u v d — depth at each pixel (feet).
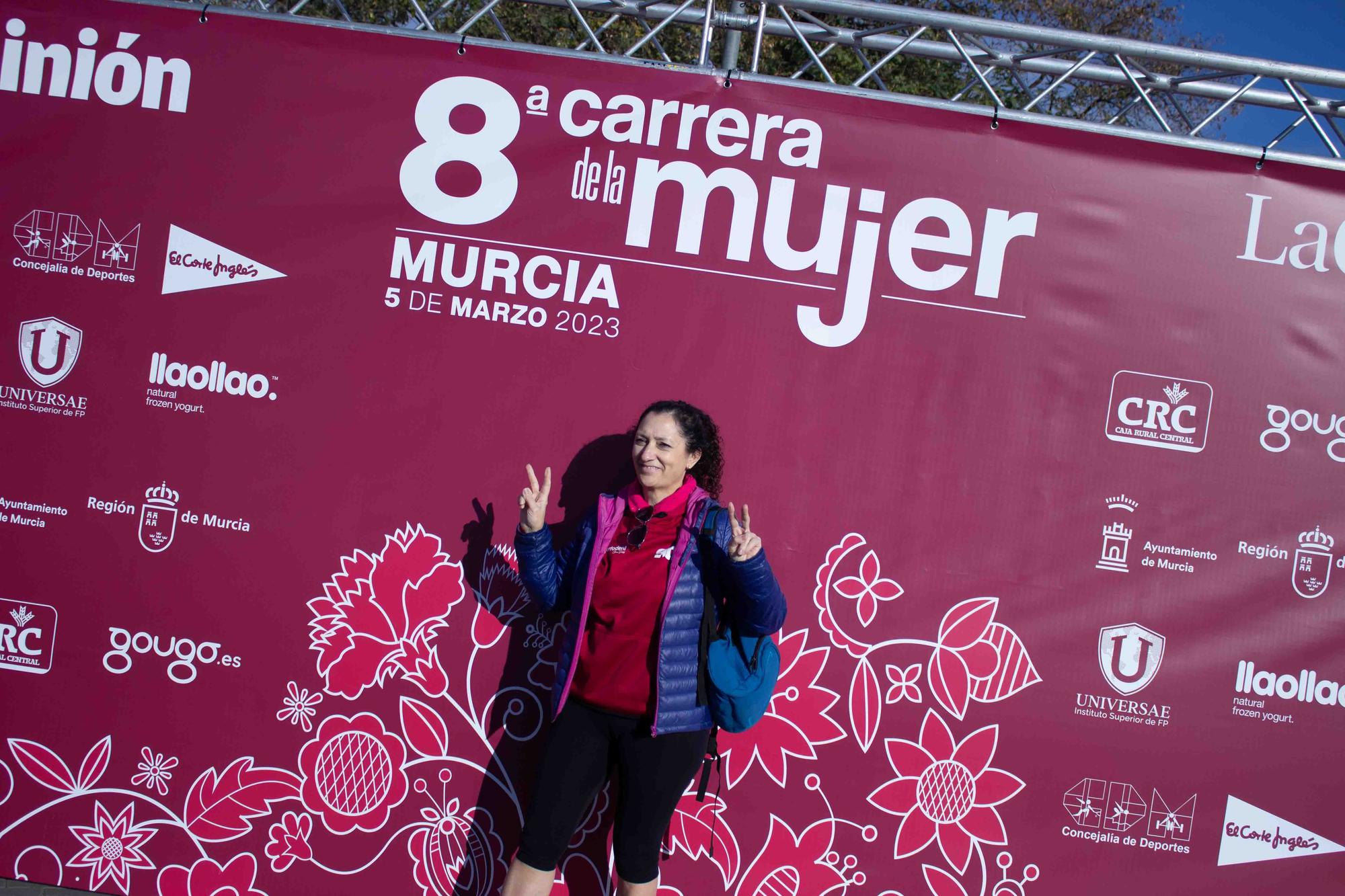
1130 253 9.82
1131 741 9.77
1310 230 9.76
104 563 9.99
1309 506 9.72
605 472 9.98
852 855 9.91
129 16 10.03
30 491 10.01
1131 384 9.80
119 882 10.06
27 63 10.05
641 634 8.23
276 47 10.03
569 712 8.45
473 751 10.04
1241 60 9.82
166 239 10.01
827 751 9.91
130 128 10.03
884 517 9.87
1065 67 11.47
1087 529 9.80
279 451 10.00
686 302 9.96
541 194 10.02
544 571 8.81
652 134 9.99
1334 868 9.66
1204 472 9.77
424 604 10.03
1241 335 9.77
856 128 9.94
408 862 10.05
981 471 9.86
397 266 10.03
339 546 10.00
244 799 10.03
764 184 9.95
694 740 8.29
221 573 10.00
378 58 10.03
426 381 10.02
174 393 10.01
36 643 10.02
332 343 10.01
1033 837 9.82
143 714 10.03
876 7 10.02
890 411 9.90
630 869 8.32
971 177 9.88
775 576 9.92
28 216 10.03
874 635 9.89
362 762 10.03
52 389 10.03
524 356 10.03
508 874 8.38
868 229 9.91
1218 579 9.76
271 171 10.01
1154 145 9.82
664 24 10.73
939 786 9.87
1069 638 9.82
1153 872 9.76
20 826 10.05
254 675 10.00
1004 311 9.86
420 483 10.00
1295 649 9.71
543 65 10.02
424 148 10.02
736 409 9.95
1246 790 9.70
